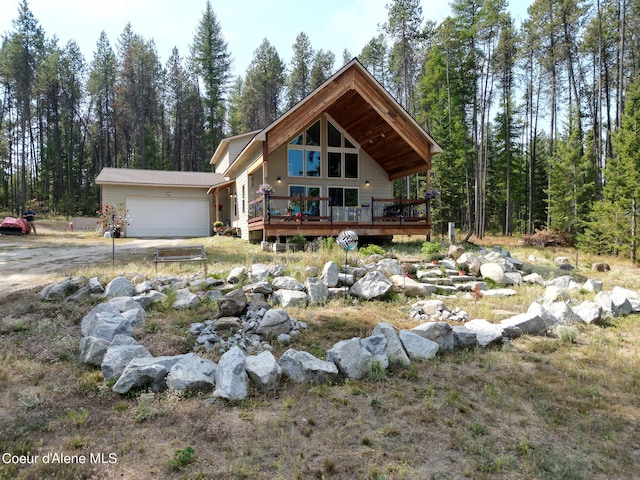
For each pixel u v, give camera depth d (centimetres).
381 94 1519
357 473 286
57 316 626
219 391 396
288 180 1702
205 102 4725
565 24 2530
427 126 3120
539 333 647
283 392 414
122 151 4897
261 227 1473
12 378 429
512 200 3694
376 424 357
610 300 794
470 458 310
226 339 559
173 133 5206
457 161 2702
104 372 425
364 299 816
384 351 499
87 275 834
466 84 2717
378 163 1862
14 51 3853
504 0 2403
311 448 317
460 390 431
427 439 335
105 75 4578
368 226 1548
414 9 2883
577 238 2061
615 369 502
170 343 526
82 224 2838
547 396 422
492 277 1029
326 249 1140
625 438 347
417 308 759
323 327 631
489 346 582
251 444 321
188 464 292
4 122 4322
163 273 882
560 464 304
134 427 343
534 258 1484
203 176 2766
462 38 2475
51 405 374
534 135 3036
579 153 2475
